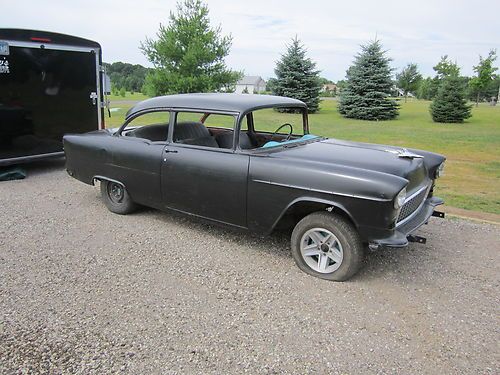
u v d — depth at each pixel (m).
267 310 3.19
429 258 4.14
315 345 2.79
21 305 3.20
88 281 3.59
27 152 7.06
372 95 20.33
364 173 3.39
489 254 4.25
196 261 4.00
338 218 3.52
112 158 4.99
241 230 4.14
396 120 20.30
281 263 3.99
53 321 3.00
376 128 16.19
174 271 3.79
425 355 2.71
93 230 4.77
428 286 3.59
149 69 21.62
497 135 14.12
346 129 15.70
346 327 2.99
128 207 5.18
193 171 4.24
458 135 14.05
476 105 41.44
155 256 4.10
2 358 2.60
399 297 3.40
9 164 6.86
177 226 4.93
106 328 2.93
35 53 6.89
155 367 2.55
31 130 7.05
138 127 5.11
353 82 21.03
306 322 3.04
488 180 7.54
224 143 4.91
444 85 19.42
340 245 3.54
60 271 3.76
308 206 3.79
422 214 3.99
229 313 3.14
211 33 20.92
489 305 3.30
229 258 4.08
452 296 3.43
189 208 4.45
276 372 2.53
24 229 4.76
